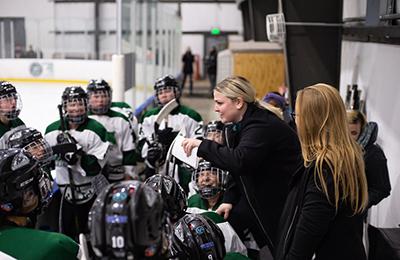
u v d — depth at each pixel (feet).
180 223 4.22
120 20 15.24
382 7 10.41
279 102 12.41
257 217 6.64
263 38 27.91
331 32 13.85
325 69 13.99
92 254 3.52
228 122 6.59
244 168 6.11
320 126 5.03
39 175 4.31
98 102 10.62
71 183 8.75
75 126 9.30
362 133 8.14
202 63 68.59
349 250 5.07
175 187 4.56
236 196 6.98
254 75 26.45
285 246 5.19
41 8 40.34
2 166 4.02
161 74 31.65
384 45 10.47
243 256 5.19
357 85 12.87
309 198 4.94
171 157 7.33
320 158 4.94
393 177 9.57
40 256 3.79
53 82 26.32
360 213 5.09
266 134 6.19
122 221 2.88
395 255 6.91
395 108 9.59
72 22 32.83
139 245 2.91
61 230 8.84
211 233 4.17
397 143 9.39
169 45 37.99
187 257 4.07
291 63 14.01
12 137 7.29
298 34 13.85
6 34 30.17
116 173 10.73
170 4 66.64
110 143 9.75
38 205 4.35
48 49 32.68
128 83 16.90
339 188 4.90
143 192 3.01
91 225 3.03
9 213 4.09
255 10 27.58
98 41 33.01
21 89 25.08
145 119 11.75
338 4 13.57
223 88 6.39
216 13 67.21
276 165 6.34
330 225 5.07
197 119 11.82
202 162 6.82
